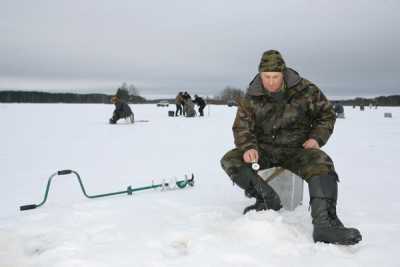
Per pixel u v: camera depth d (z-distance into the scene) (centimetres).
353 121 2211
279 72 302
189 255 258
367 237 290
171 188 476
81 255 262
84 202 412
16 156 782
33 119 2130
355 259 248
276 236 277
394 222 326
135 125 1736
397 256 251
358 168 613
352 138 1153
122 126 1669
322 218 274
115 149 890
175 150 868
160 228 316
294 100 318
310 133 324
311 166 295
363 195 427
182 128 1551
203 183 509
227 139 1118
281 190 362
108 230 313
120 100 1861
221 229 298
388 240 282
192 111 2595
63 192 468
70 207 388
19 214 373
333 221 277
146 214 358
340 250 261
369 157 744
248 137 324
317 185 283
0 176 575
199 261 248
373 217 341
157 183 512
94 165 668
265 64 301
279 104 321
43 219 349
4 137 1173
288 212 354
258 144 340
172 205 393
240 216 344
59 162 703
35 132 1350
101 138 1152
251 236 280
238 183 330
